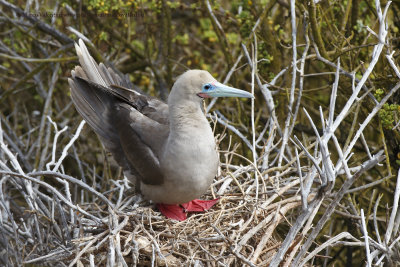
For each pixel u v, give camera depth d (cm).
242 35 1386
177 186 1008
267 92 1167
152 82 1521
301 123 1356
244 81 1520
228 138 1365
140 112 1123
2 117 1399
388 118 1014
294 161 1125
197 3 1444
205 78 991
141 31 1608
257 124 1401
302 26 1277
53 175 951
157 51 1558
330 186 777
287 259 880
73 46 1423
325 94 1545
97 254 935
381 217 1238
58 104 1645
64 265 969
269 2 1257
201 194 1032
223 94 988
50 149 1473
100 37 1382
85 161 1466
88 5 1409
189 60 1619
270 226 943
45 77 1706
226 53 1360
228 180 1102
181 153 990
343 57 1249
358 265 1294
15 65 1703
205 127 1002
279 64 1316
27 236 1045
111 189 1162
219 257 864
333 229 1398
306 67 1415
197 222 980
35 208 1018
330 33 1345
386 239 844
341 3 1359
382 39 862
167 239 952
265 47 1349
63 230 1002
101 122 1159
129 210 1042
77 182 948
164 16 1438
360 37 1320
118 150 1137
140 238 916
